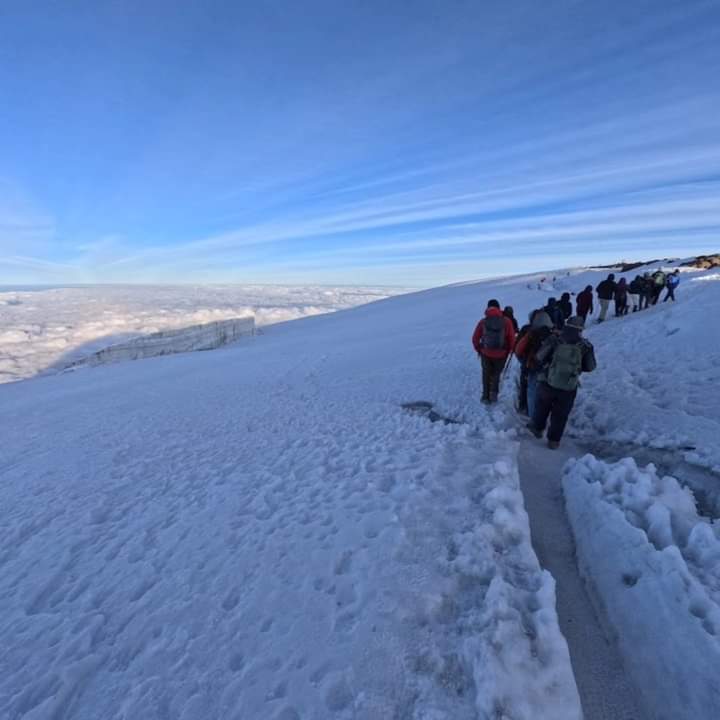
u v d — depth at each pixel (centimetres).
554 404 515
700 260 3117
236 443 654
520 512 346
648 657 214
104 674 238
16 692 234
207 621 268
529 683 197
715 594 231
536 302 2575
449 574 277
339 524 356
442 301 4453
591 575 281
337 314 6322
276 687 214
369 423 677
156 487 509
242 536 364
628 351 802
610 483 355
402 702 197
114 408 1094
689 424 479
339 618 253
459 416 668
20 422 1059
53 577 340
